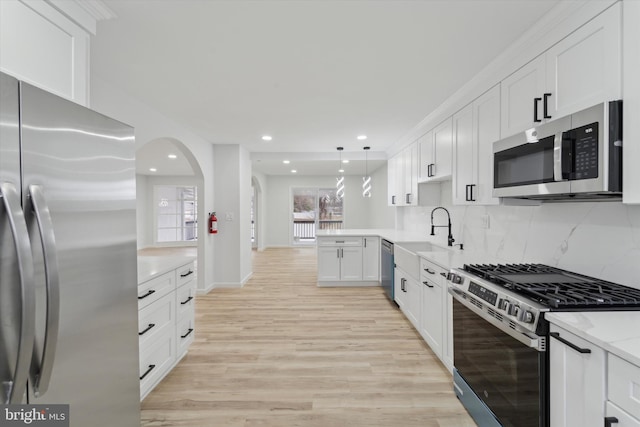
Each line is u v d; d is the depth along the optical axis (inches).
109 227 53.4
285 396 84.1
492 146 84.2
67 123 44.8
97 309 50.9
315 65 86.9
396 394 84.7
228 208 196.2
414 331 126.7
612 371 38.2
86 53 60.5
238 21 66.5
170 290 95.1
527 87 71.7
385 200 271.0
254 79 96.2
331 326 132.3
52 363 40.1
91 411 49.9
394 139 181.6
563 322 45.3
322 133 166.6
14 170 37.5
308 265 270.5
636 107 45.5
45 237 39.0
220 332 126.3
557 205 76.7
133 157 59.9
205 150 182.7
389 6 61.6
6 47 45.0
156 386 88.6
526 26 68.0
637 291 55.2
